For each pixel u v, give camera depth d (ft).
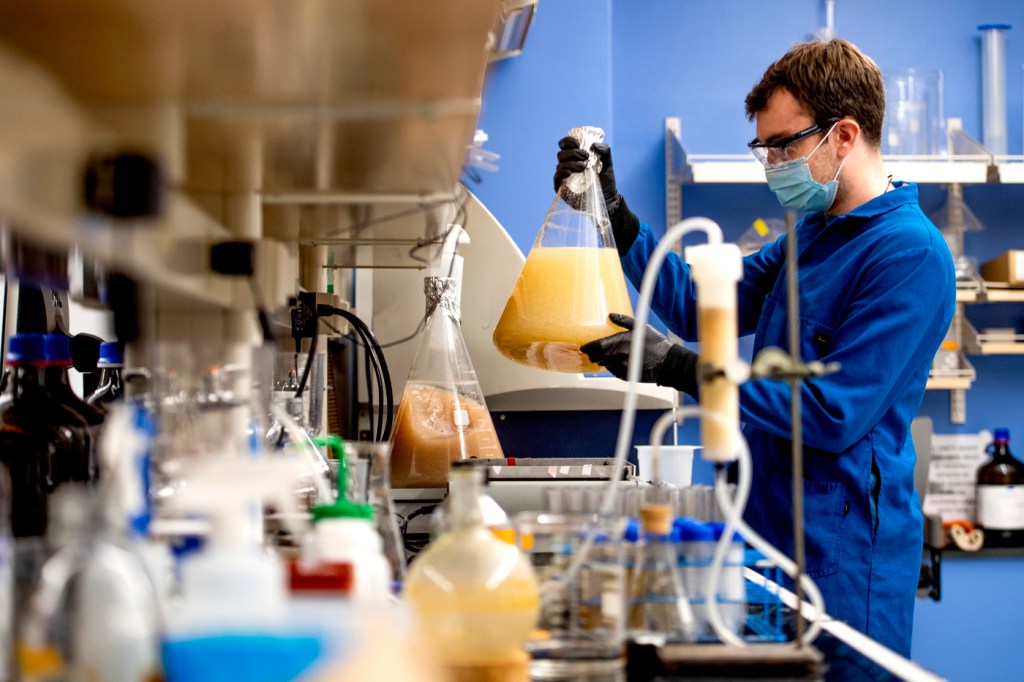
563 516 3.04
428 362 6.57
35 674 2.05
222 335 4.09
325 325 6.40
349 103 3.12
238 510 2.22
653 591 3.20
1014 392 11.89
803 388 5.93
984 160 10.71
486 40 2.58
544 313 5.91
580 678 2.89
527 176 9.36
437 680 2.24
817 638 3.66
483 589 2.60
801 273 6.98
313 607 1.98
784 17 11.66
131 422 2.48
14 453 3.69
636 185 11.52
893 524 6.40
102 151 2.78
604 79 9.39
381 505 3.39
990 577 11.42
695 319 7.93
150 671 2.08
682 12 11.63
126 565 2.15
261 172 4.06
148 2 2.29
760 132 7.07
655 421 9.16
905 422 6.59
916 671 3.18
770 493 6.61
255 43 2.58
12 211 2.33
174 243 3.19
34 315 4.59
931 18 11.85
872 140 6.95
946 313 6.42
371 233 6.04
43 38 2.52
